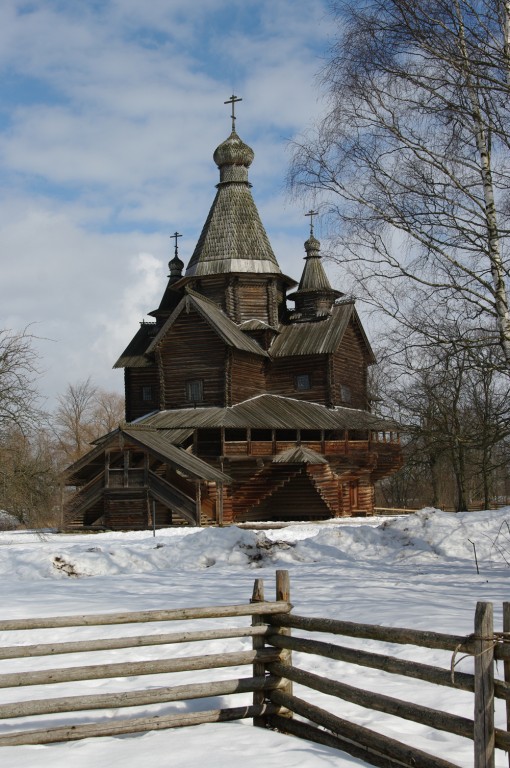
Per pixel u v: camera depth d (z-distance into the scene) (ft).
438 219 54.29
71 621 24.26
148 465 123.24
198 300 146.51
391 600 43.65
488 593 47.11
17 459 109.19
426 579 55.88
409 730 23.61
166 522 127.75
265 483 138.82
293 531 98.63
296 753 21.26
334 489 142.20
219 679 30.42
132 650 35.35
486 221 54.34
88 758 21.15
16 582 62.28
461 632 32.71
